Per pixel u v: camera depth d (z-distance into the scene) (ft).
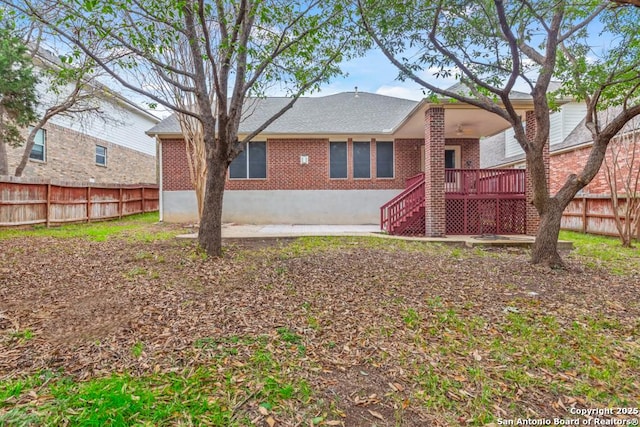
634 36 18.45
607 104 22.84
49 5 17.43
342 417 7.14
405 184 43.62
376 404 7.58
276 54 19.54
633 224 28.99
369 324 11.69
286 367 8.95
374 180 43.55
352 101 50.34
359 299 14.15
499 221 33.06
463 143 43.73
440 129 30.58
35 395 7.49
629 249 26.78
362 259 21.43
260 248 25.13
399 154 43.70
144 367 8.77
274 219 43.01
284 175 43.09
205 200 21.67
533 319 12.27
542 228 20.38
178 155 42.29
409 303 13.74
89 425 6.59
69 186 38.22
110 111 56.08
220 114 19.79
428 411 7.38
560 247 27.02
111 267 17.93
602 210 34.86
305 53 19.83
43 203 34.94
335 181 43.34
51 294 13.69
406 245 26.66
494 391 8.09
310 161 43.21
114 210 45.50
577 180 19.70
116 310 12.28
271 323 11.64
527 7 16.98
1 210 30.96
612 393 8.10
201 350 9.68
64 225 36.83
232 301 13.56
